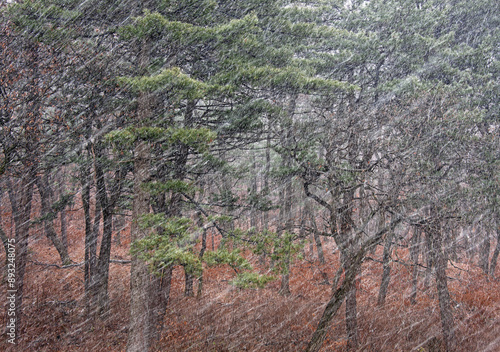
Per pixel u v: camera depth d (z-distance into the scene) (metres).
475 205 10.12
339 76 12.29
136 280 8.24
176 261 6.59
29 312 11.55
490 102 12.61
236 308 13.57
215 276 17.72
